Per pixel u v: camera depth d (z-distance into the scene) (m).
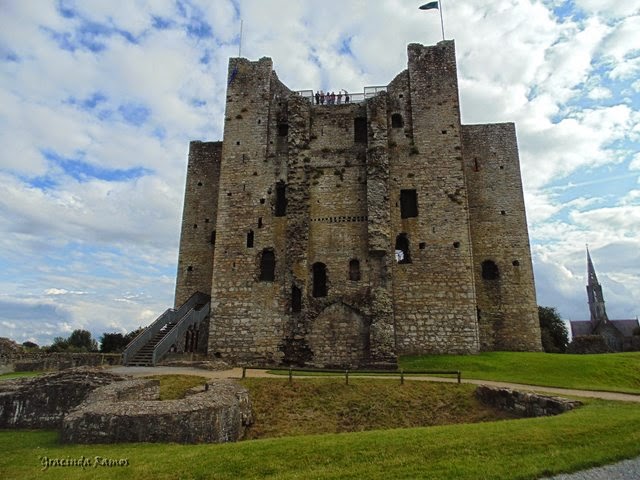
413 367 27.28
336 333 30.22
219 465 9.88
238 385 18.02
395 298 30.94
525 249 34.88
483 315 33.94
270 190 33.69
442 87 34.53
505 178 36.31
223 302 31.97
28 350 38.50
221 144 39.56
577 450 10.24
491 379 22.77
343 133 34.28
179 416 12.90
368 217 31.48
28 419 16.72
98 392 15.26
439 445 10.77
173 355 28.22
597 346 39.31
